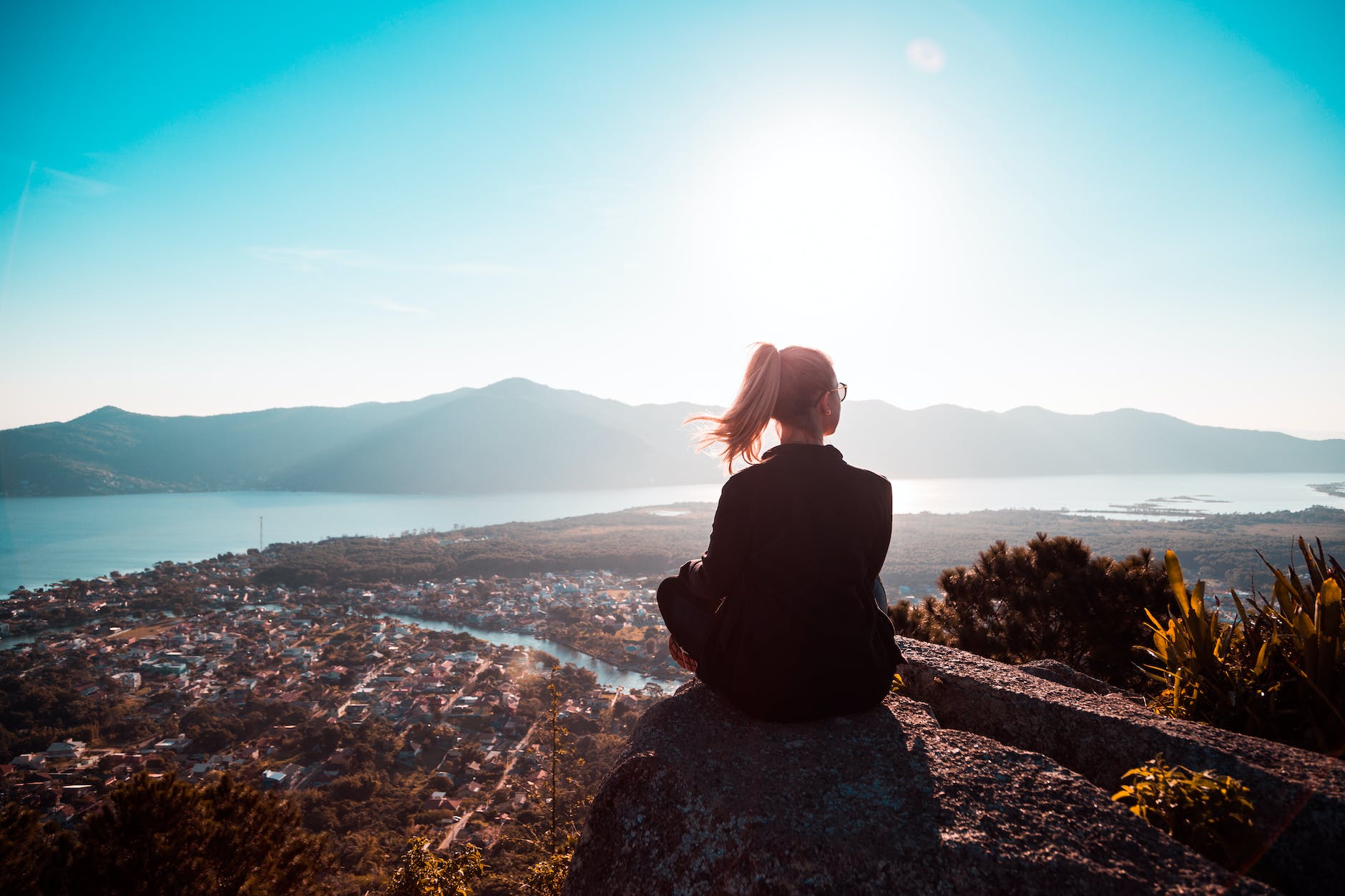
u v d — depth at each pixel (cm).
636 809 162
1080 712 209
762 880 132
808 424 200
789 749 171
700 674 194
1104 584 696
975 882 119
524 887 834
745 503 185
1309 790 154
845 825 138
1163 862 122
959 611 773
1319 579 260
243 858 573
